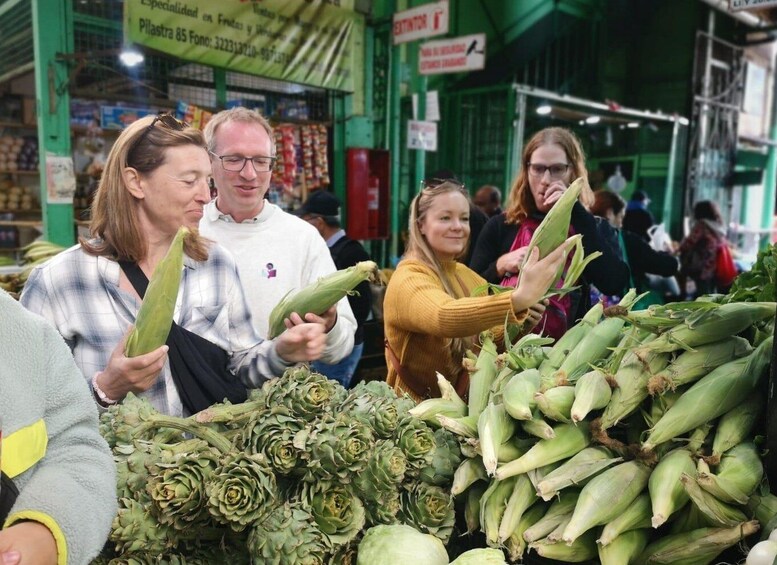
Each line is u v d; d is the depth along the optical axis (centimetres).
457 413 129
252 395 124
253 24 472
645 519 103
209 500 93
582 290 230
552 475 106
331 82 540
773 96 1211
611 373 116
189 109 459
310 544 94
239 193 203
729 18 1021
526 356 131
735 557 102
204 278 157
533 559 107
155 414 112
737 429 107
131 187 142
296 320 143
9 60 498
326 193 350
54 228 416
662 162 931
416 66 683
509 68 791
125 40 405
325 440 100
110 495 83
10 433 75
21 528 71
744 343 119
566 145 226
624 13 947
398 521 110
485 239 262
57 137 411
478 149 686
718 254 587
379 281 147
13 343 79
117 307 145
